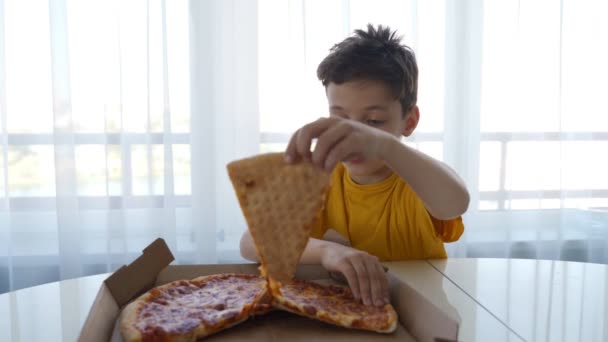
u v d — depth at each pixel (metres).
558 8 2.30
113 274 0.79
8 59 2.10
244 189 0.70
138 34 2.13
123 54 2.13
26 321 0.75
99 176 2.21
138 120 2.17
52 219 2.23
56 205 2.15
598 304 0.80
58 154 2.11
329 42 2.18
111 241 2.19
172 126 2.20
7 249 2.20
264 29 2.18
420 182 0.87
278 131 2.22
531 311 0.77
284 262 0.69
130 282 0.81
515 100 2.33
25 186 2.18
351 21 2.16
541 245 2.42
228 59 2.18
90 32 2.12
